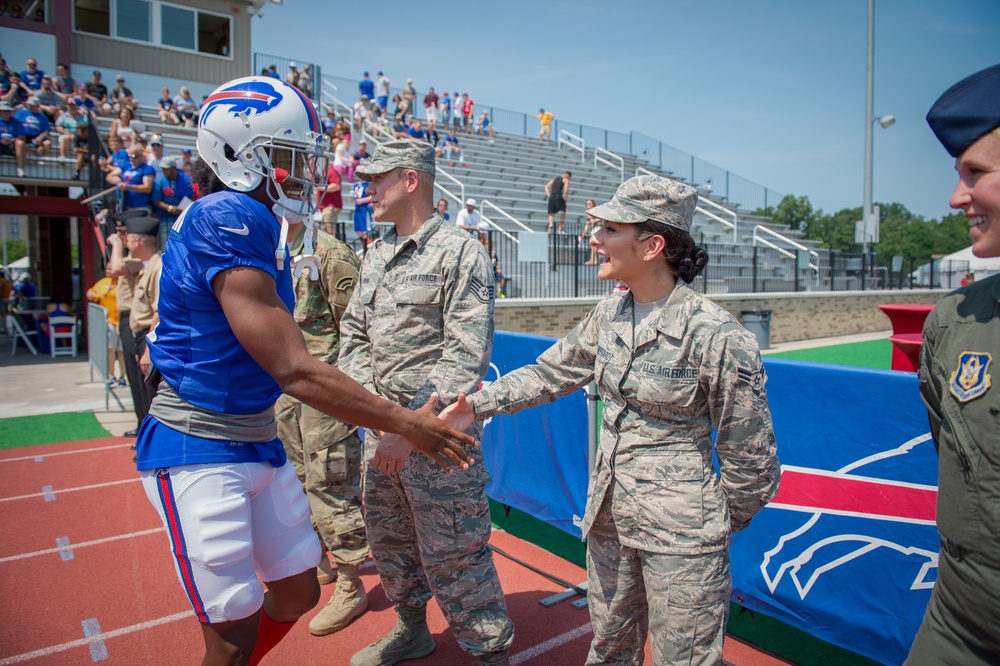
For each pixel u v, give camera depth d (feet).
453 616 8.80
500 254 47.96
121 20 64.39
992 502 4.30
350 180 38.83
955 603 4.63
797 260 63.67
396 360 8.85
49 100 50.80
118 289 21.72
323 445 11.02
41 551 14.43
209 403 6.23
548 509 14.43
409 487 8.66
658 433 6.59
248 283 5.94
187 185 36.68
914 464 8.70
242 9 70.03
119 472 20.33
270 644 7.52
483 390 7.54
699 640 6.25
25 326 52.26
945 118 4.47
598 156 92.17
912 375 8.70
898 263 77.82
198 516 6.12
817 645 10.59
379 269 9.29
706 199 82.17
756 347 6.20
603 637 7.19
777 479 6.40
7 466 20.90
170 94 67.21
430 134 70.44
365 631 11.12
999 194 4.29
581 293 49.62
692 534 6.30
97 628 11.25
